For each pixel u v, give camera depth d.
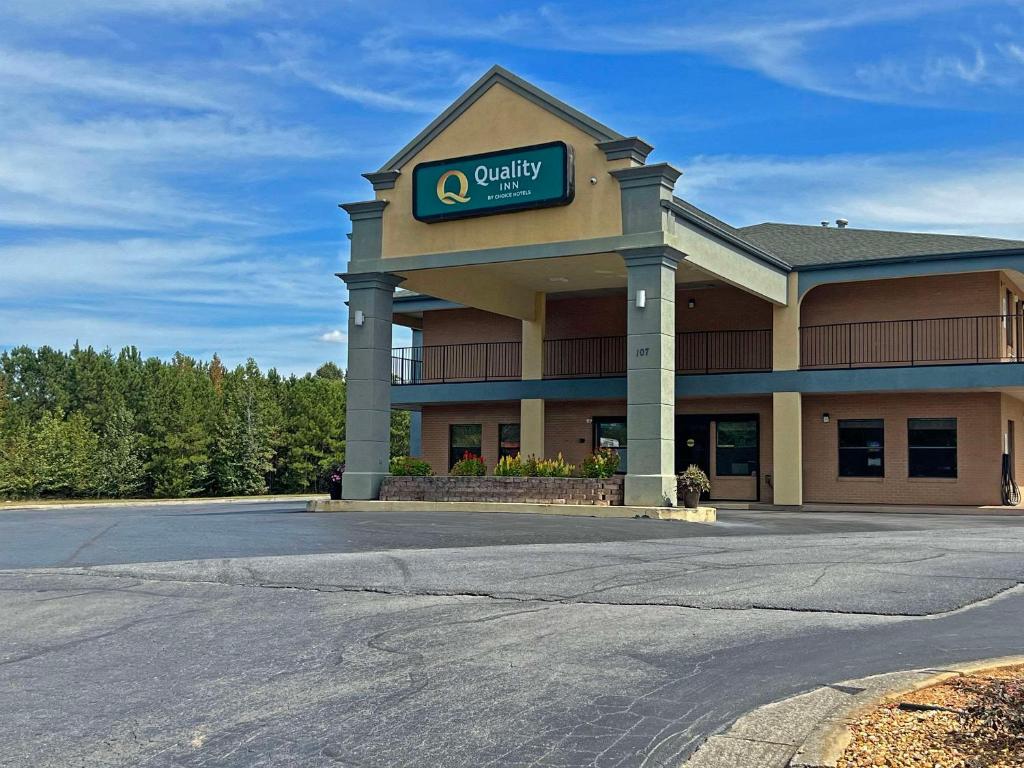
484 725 6.37
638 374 21.39
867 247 29.09
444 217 23.78
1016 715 5.82
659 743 5.99
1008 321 28.36
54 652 8.52
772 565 12.87
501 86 23.44
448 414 34.62
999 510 25.34
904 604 10.17
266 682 7.43
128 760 5.83
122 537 17.34
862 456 28.61
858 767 5.28
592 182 22.17
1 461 48.28
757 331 29.75
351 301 25.02
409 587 11.28
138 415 53.75
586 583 11.46
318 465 56.66
